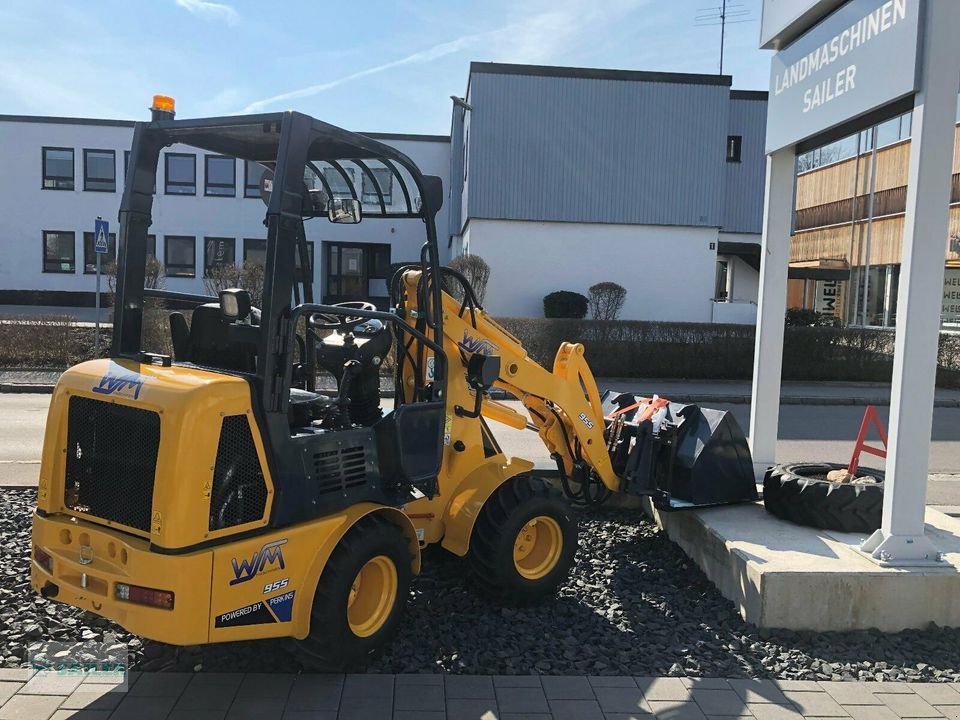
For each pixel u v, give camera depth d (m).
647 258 25.25
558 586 4.73
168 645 3.85
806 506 5.05
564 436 5.53
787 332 17.70
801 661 3.88
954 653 4.02
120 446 3.27
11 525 5.66
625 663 3.84
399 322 3.96
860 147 27.89
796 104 5.82
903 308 4.36
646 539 5.92
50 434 3.49
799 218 32.66
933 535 5.00
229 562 3.09
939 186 4.30
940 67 4.24
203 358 3.88
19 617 4.07
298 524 3.42
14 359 16.59
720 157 25.11
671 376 17.58
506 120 24.58
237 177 34.88
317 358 4.29
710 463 5.52
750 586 4.38
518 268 25.02
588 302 24.44
